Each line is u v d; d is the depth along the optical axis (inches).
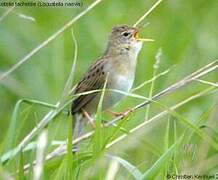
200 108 543.2
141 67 584.4
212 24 613.9
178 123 515.2
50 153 397.7
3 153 384.8
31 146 378.0
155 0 623.8
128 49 488.4
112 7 621.3
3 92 565.9
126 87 485.1
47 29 601.6
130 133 386.3
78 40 602.2
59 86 572.7
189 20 614.5
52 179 372.8
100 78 476.4
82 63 593.3
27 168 386.6
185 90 554.6
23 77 577.3
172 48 601.3
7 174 352.8
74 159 370.6
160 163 354.9
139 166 441.4
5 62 584.1
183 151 392.2
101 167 365.7
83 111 478.6
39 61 581.9
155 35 608.1
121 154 453.7
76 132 478.9
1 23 594.9
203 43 599.8
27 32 598.9
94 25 609.6
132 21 617.3
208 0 624.7
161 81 572.4
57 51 584.4
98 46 601.3
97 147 366.0
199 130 370.3
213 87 430.3
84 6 611.2
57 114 385.1
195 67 584.1
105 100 479.8
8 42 591.5
